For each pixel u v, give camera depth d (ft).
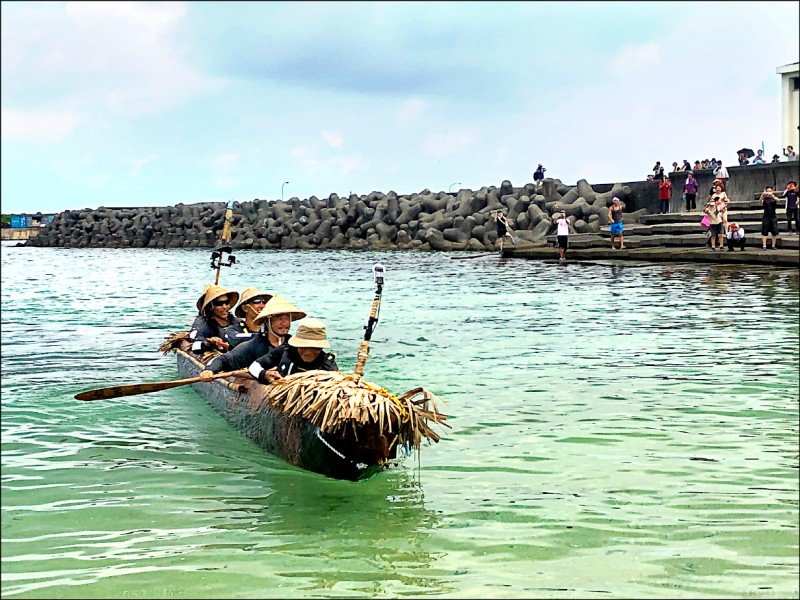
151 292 89.51
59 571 19.30
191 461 27.17
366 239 177.88
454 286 83.05
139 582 18.76
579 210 144.87
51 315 67.51
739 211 117.50
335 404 24.26
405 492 24.18
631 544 20.47
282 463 26.58
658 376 38.22
